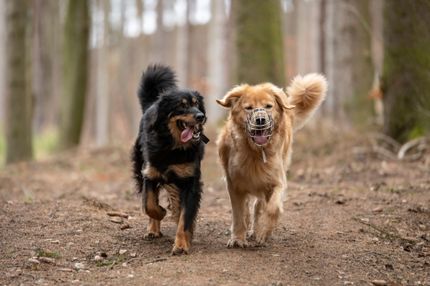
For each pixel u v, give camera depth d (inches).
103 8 1173.7
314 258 244.5
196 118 252.4
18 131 692.1
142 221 312.3
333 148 507.5
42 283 214.7
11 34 688.4
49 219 302.2
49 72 1542.8
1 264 236.2
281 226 294.7
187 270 223.1
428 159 414.6
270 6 562.6
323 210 323.9
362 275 229.5
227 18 1042.1
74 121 814.5
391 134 459.5
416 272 238.7
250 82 561.0
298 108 323.0
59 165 600.4
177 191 265.1
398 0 437.7
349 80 658.8
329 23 735.7
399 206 326.6
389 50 450.6
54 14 1509.6
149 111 273.3
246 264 231.9
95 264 241.4
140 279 215.6
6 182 476.1
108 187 457.4
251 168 255.0
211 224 305.1
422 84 437.4
